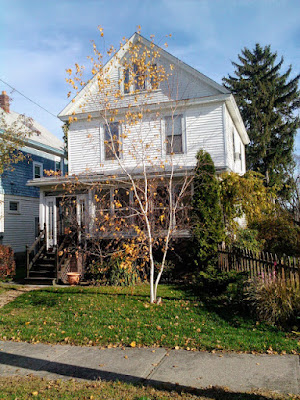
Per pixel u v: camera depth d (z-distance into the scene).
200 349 6.12
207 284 10.48
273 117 31.77
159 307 9.02
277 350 5.92
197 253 12.16
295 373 5.01
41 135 25.38
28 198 22.62
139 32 11.25
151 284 9.62
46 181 16.03
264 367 5.26
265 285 7.86
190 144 16.05
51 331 7.41
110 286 12.16
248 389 4.57
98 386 4.80
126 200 15.54
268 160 31.59
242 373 5.08
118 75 17.06
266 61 34.81
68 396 4.48
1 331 7.50
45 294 11.30
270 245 13.49
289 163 32.03
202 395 4.45
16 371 5.43
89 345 6.58
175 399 4.35
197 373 5.14
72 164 17.78
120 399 4.38
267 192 15.52
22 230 21.92
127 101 16.81
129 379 5.03
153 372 5.24
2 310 9.47
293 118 33.81
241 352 5.91
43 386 4.84
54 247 15.45
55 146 25.11
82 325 7.77
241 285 8.84
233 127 18.92
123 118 16.80
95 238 13.78
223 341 6.39
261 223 14.09
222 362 5.50
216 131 15.84
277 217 14.36
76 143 17.80
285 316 7.18
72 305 9.60
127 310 8.82
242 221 16.66
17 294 11.70
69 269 14.27
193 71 16.14
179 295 10.33
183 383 4.83
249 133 31.25
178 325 7.43
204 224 12.17
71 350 6.33
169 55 16.48
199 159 12.70
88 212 15.70
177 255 13.16
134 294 10.66
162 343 6.45
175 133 16.31
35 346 6.58
